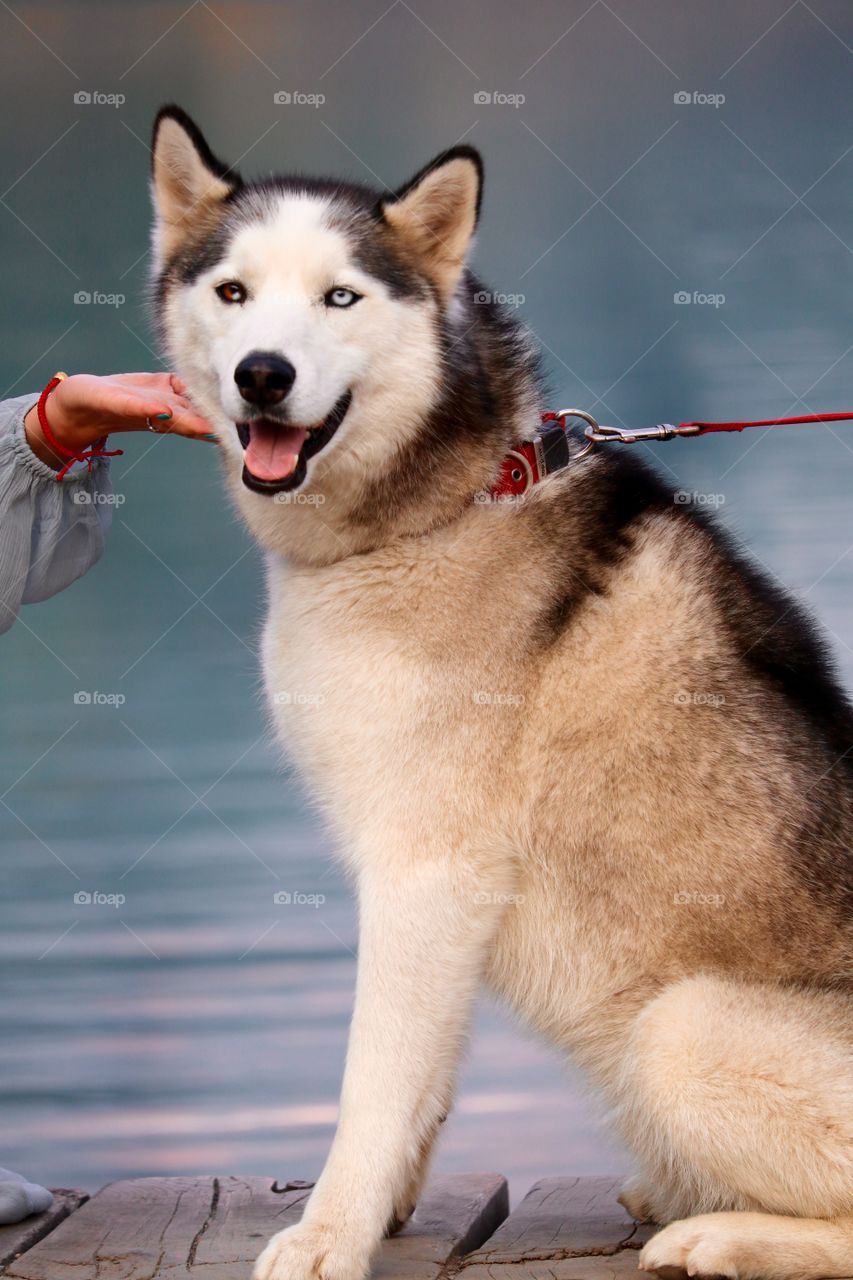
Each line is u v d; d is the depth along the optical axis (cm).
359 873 363
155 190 395
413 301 376
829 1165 322
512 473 374
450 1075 358
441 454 370
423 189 378
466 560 365
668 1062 332
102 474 397
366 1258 328
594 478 384
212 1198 369
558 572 365
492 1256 338
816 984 341
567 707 357
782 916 345
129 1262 330
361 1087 346
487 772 357
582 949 360
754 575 384
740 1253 312
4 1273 325
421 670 360
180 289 387
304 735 371
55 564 394
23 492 378
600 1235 351
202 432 382
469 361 381
